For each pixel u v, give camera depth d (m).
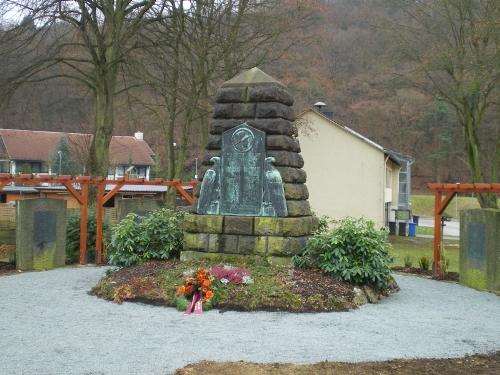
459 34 24.81
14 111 21.58
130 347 6.76
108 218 17.95
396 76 28.50
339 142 33.66
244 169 11.06
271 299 8.98
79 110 24.12
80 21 20.06
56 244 14.62
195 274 9.31
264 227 10.83
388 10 28.62
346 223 10.62
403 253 25.61
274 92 11.05
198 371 5.78
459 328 8.23
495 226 11.97
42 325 7.85
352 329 7.87
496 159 27.23
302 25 24.44
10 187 35.31
